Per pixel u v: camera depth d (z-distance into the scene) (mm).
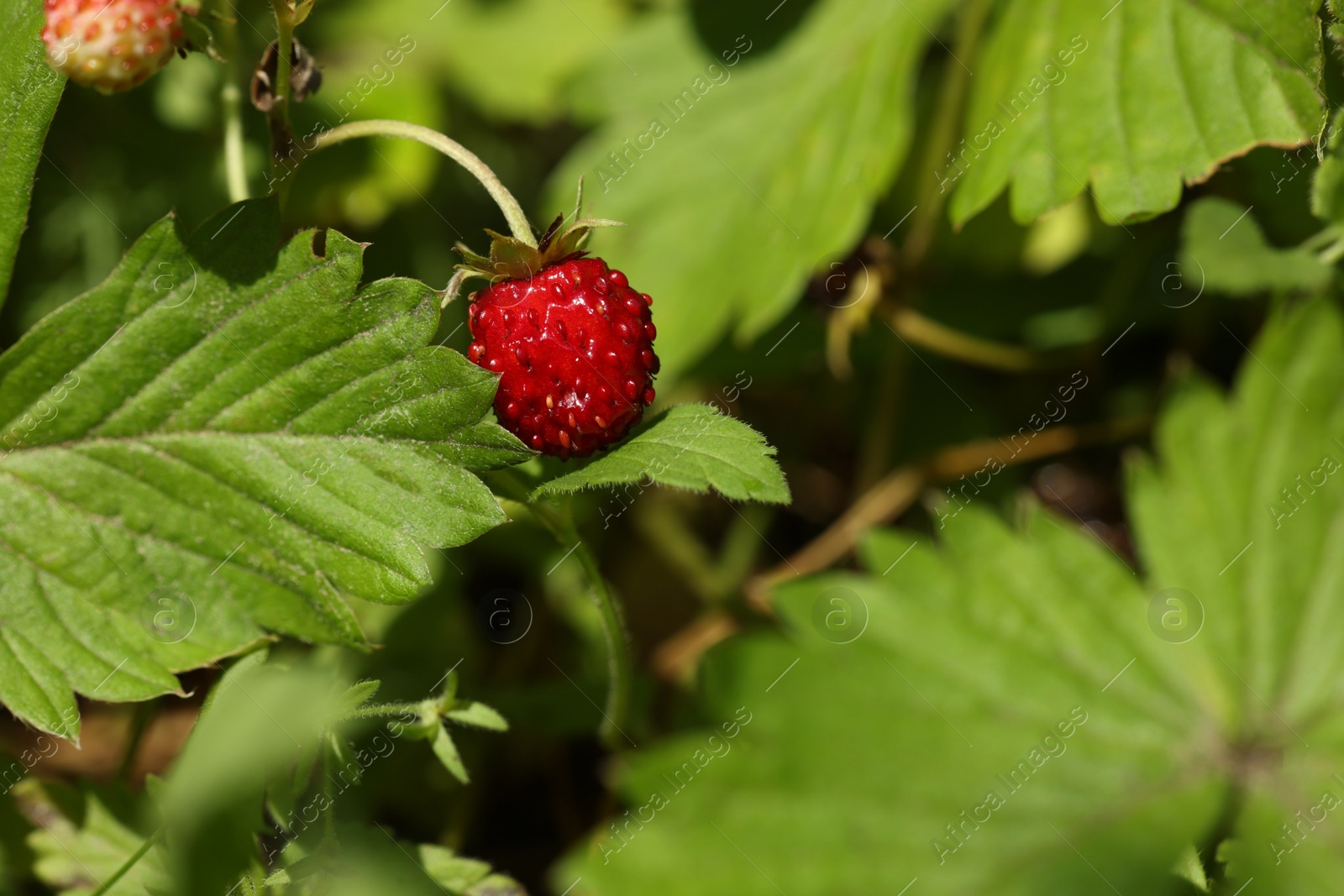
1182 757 331
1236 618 336
